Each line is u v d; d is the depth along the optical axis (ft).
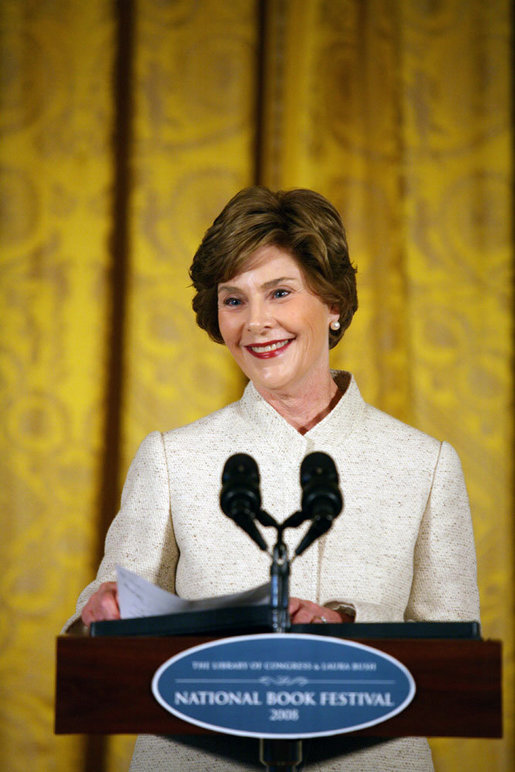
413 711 12.37
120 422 31.60
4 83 31.96
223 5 32.45
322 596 17.63
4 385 31.32
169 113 32.19
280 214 18.86
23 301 31.58
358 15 32.53
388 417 19.98
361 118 32.27
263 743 12.65
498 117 32.42
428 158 32.32
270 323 18.44
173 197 32.09
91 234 31.89
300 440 18.90
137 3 32.42
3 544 30.89
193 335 31.96
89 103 32.12
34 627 30.73
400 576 18.11
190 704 12.35
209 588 17.78
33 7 32.19
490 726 12.34
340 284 19.16
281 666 12.38
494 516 31.50
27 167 31.86
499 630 31.19
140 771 17.08
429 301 31.96
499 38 32.60
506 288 32.04
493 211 32.17
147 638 12.55
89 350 31.60
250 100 32.19
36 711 30.55
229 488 12.92
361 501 18.48
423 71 32.50
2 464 31.14
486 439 31.68
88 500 31.14
